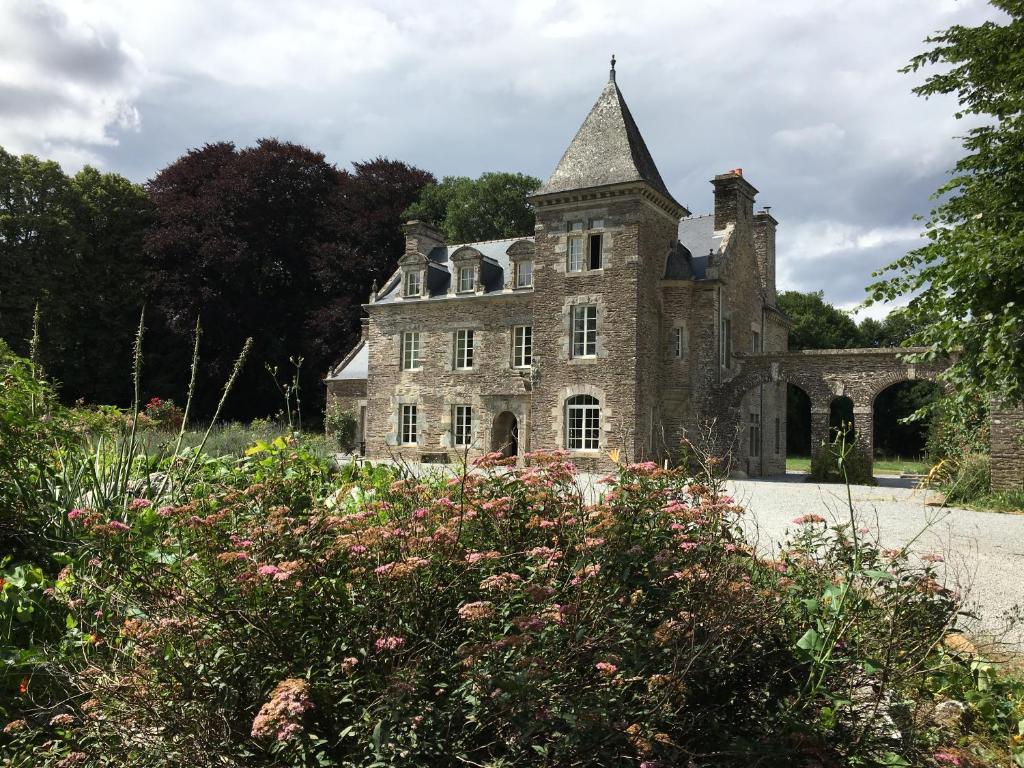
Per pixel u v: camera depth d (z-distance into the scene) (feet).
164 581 10.49
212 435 49.62
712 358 89.51
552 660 9.50
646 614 10.67
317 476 21.02
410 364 107.14
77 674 10.82
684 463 14.76
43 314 125.08
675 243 96.27
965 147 34.30
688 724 10.62
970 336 30.50
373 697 9.42
